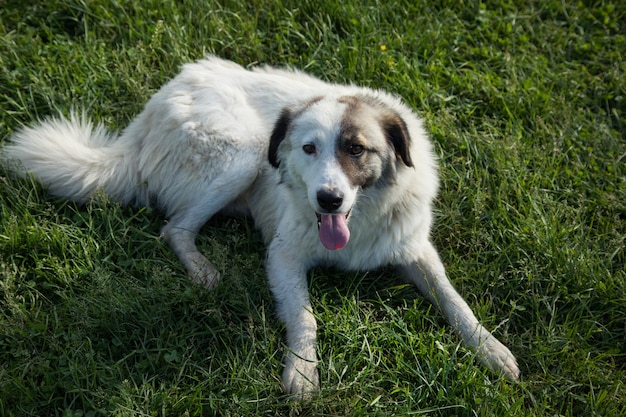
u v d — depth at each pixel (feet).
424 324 6.13
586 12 8.35
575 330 6.07
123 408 5.45
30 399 5.53
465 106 7.54
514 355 5.99
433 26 8.02
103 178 6.67
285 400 5.60
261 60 7.73
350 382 5.68
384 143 5.96
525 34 8.15
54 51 7.57
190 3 7.92
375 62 7.65
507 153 7.10
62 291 6.06
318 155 5.80
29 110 7.20
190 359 5.81
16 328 5.78
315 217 6.09
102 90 7.38
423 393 5.72
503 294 6.37
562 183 7.04
